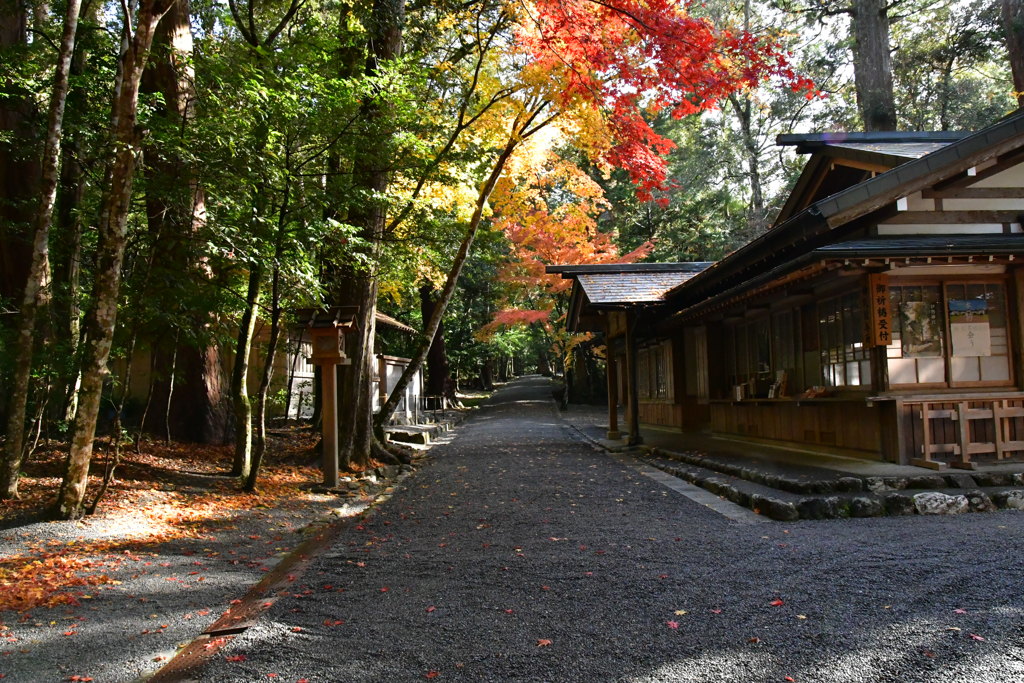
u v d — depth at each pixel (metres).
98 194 9.98
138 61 6.46
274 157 8.22
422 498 9.09
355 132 9.41
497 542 6.22
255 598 4.77
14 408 6.98
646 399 19.72
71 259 9.12
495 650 3.61
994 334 8.52
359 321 12.55
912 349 8.42
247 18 15.40
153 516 7.25
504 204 17.30
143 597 4.73
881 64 20.44
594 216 29.20
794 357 11.15
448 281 13.59
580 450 14.55
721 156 31.48
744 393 12.95
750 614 4.00
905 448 8.23
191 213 8.41
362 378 12.59
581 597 4.47
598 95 10.92
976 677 3.07
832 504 6.74
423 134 11.86
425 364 31.47
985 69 26.89
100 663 3.59
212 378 12.70
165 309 8.69
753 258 10.16
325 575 5.30
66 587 4.84
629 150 11.49
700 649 3.52
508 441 17.06
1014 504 6.82
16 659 3.64
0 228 9.35
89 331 7.20
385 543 6.43
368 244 9.16
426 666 3.44
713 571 4.95
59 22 11.48
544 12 10.14
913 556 5.11
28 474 8.06
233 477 9.89
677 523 6.73
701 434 15.52
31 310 6.87
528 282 24.72
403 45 14.37
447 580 5.03
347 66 11.66
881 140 10.88
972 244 7.68
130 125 6.52
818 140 10.89
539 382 54.06
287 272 8.54
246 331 9.54
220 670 3.44
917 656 3.31
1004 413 8.01
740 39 9.64
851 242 8.03
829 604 4.11
